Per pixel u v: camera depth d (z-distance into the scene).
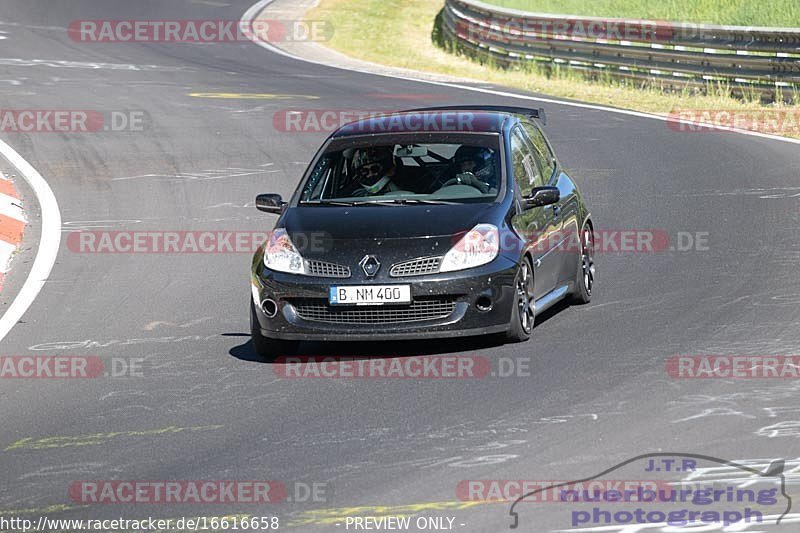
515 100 79.75
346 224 32.03
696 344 30.98
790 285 36.75
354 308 30.89
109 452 24.95
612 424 24.97
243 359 32.16
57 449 25.31
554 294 34.75
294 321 31.17
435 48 114.56
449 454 23.64
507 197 32.97
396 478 22.44
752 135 65.81
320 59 104.62
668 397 26.62
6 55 99.69
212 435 25.75
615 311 35.19
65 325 36.75
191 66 97.56
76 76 90.00
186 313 37.69
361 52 111.38
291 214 33.28
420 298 30.66
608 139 66.38
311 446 24.61
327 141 35.69
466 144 34.59
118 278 42.56
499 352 31.22
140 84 87.19
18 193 56.03
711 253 41.88
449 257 30.86
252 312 32.12
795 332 31.59
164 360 32.41
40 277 42.88
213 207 53.66
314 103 78.94
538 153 37.25
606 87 85.00
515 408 26.42
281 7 136.62
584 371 29.05
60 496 22.42
